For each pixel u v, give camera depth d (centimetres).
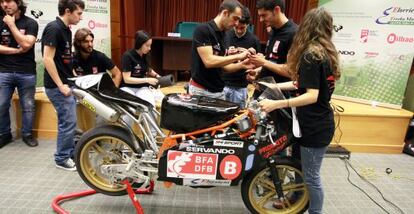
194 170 177
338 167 297
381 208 229
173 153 175
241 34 296
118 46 461
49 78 238
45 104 316
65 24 236
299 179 198
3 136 300
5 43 277
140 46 304
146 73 323
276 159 187
